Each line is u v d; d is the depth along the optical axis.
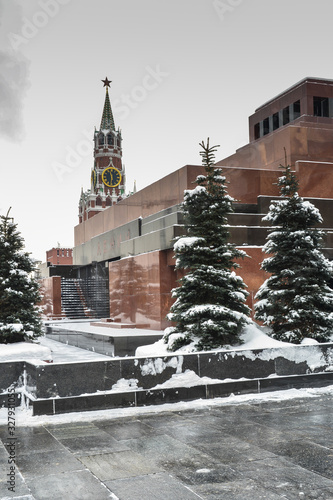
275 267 16.48
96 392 10.62
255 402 11.09
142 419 9.79
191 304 14.82
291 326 15.77
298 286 15.61
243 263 21.94
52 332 33.47
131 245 30.73
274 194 27.34
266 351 12.23
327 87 35.03
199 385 11.45
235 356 11.90
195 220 15.41
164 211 29.55
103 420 9.75
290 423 9.17
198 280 14.45
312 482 6.26
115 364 10.83
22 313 18.27
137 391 10.90
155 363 11.16
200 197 15.16
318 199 26.00
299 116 35.66
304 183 27.36
